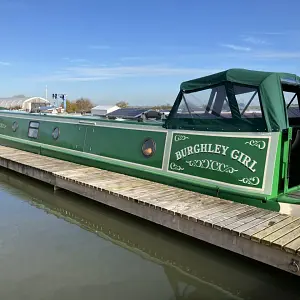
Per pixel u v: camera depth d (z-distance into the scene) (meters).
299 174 6.17
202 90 6.19
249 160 5.52
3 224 6.62
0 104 45.09
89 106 42.69
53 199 8.09
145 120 8.23
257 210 5.25
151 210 5.69
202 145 6.18
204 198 5.88
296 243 4.07
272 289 4.42
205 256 5.18
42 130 11.08
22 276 4.75
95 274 4.84
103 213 6.74
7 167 10.30
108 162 8.38
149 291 4.46
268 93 5.36
